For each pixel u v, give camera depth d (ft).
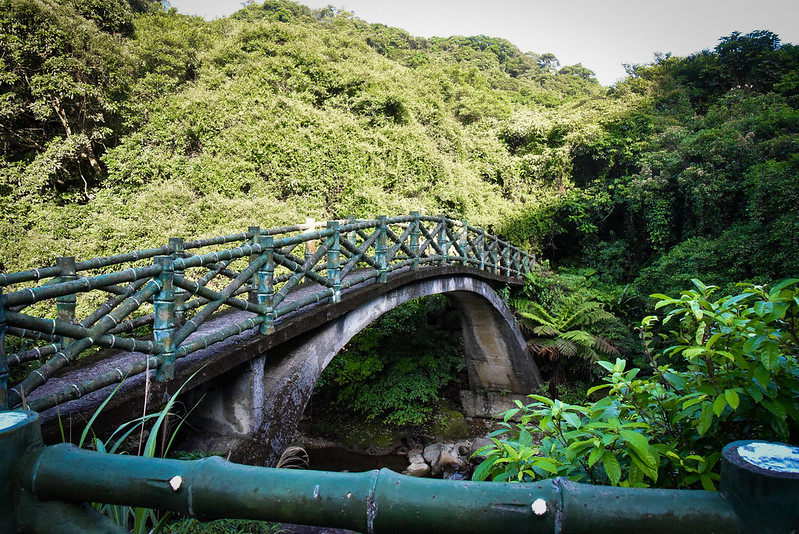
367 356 36.91
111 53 41.01
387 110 44.68
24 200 34.71
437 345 39.96
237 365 11.54
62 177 40.09
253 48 45.68
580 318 37.06
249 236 14.57
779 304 5.40
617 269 48.73
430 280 24.73
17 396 6.77
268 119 38.17
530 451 6.10
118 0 50.96
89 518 3.29
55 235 32.68
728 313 6.09
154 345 9.22
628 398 6.77
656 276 39.73
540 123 54.03
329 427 35.81
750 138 41.24
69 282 7.48
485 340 37.01
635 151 51.98
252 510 3.00
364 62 51.37
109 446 8.39
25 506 3.17
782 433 5.32
